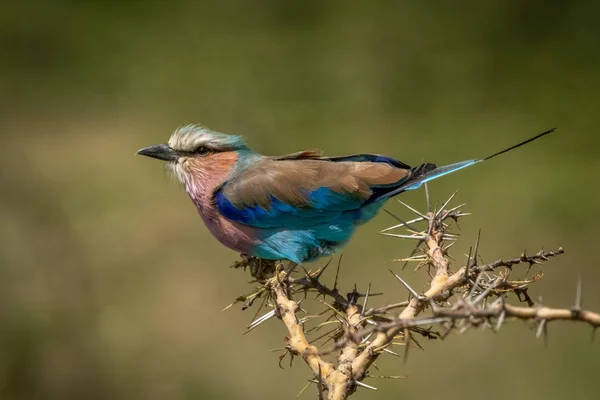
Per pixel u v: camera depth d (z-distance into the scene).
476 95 17.67
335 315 6.72
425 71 18.45
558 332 12.05
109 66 19.48
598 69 17.89
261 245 8.62
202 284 13.80
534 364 11.66
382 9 19.97
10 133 17.47
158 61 19.47
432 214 7.15
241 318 13.11
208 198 8.67
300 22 20.14
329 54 19.14
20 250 14.05
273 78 18.42
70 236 14.58
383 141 16.52
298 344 5.98
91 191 15.70
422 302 6.02
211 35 20.06
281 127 17.23
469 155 16.00
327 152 16.34
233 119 17.58
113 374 12.62
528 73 18.19
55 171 16.23
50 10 20.61
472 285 6.17
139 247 14.48
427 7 19.75
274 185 8.37
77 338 12.95
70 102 18.62
